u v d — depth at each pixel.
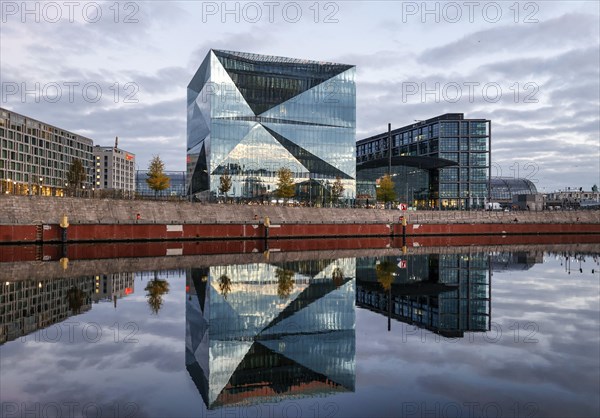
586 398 10.81
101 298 24.28
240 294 25.77
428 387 11.65
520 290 27.34
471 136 177.50
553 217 103.88
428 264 41.88
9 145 155.38
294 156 119.94
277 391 11.59
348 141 124.88
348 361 13.93
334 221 87.38
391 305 22.91
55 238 61.19
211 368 13.30
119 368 13.24
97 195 72.50
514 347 15.20
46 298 24.11
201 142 124.50
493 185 197.62
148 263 41.12
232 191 114.19
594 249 61.72
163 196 84.12
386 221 90.62
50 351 14.87
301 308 22.14
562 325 18.27
